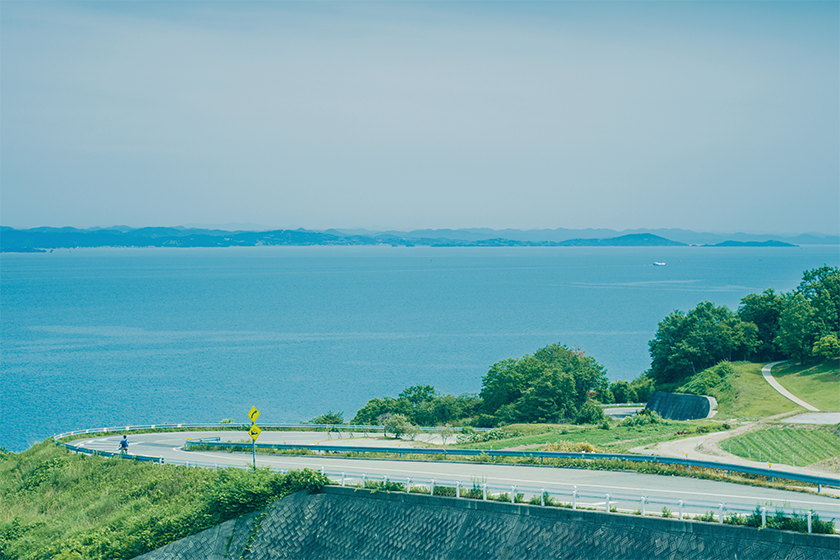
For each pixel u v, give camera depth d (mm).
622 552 26078
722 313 108562
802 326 94125
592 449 48156
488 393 85938
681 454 47969
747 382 89812
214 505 34344
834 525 23891
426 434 71125
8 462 60125
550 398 77375
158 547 33719
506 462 42625
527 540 28094
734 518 24844
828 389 81875
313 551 32719
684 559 24891
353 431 72500
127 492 42438
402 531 31141
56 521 41250
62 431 97438
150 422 102062
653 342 109125
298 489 34344
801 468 42656
